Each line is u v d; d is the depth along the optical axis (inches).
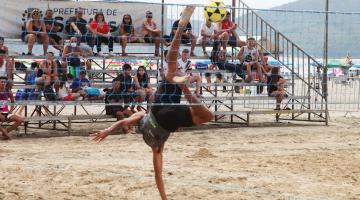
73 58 635.5
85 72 645.9
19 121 590.2
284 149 543.8
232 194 354.0
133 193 354.9
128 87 639.8
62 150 522.0
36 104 587.2
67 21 661.3
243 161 471.5
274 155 505.4
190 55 719.7
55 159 473.4
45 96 625.3
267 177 406.0
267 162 466.6
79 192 355.3
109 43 677.3
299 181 394.9
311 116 841.5
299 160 478.3
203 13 718.5
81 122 713.0
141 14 706.8
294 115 847.7
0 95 587.8
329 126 739.4
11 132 637.9
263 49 768.3
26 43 631.2
